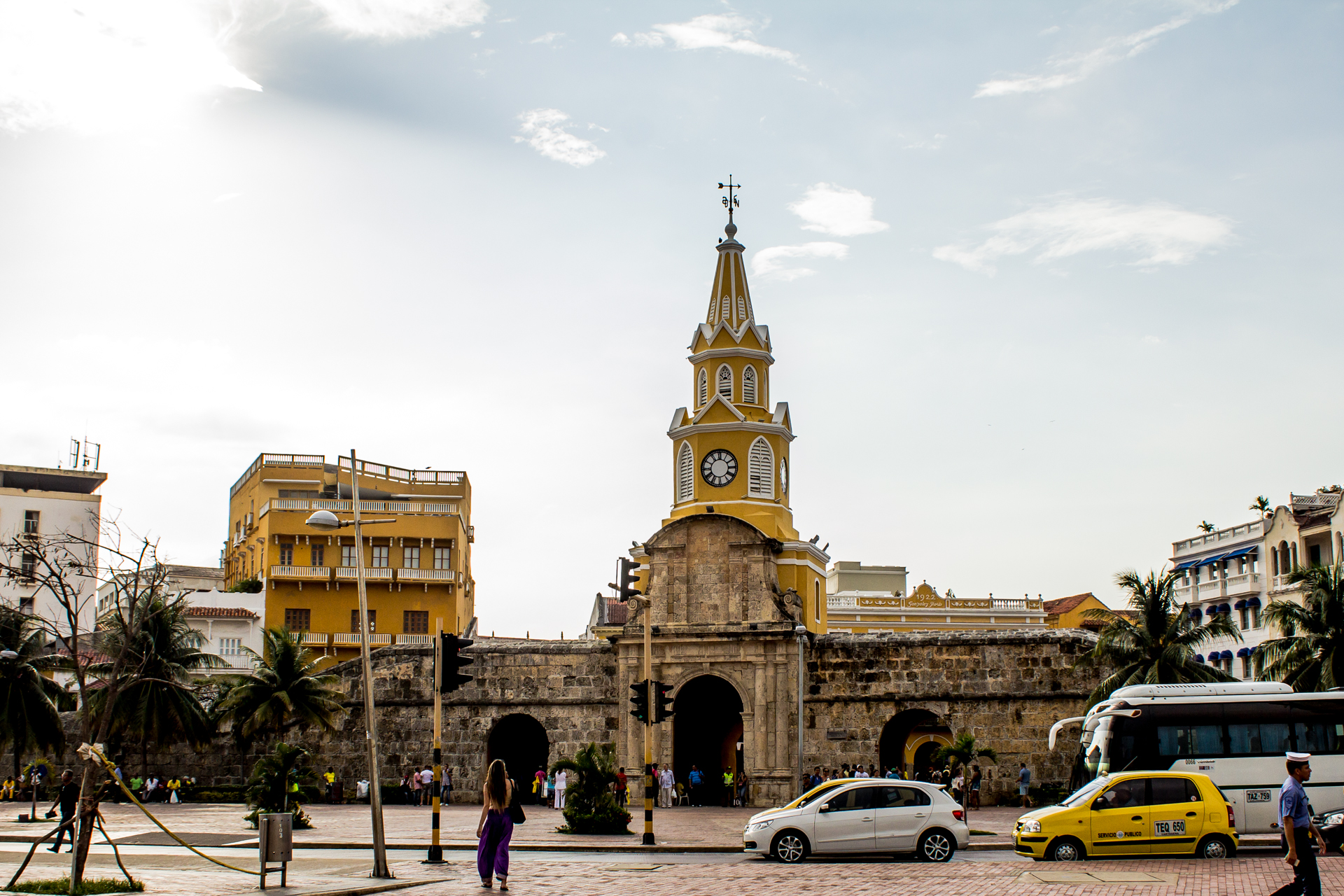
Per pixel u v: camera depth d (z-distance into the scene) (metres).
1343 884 24.08
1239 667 79.25
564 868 30.86
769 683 60.19
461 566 92.75
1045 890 24.00
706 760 68.19
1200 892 23.19
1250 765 37.31
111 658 60.09
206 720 61.94
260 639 85.38
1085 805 30.02
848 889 24.95
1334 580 55.12
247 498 99.00
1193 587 84.38
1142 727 38.03
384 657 63.53
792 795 58.97
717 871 29.20
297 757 45.75
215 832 42.34
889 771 56.09
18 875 25.88
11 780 59.06
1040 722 57.84
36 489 94.75
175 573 98.50
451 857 34.88
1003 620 100.38
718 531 62.94
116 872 29.48
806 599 65.94
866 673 59.62
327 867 31.31
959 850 35.59
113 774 26.09
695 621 62.25
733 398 69.62
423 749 62.56
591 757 42.94
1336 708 37.66
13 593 87.88
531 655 62.47
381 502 90.31
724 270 71.94
